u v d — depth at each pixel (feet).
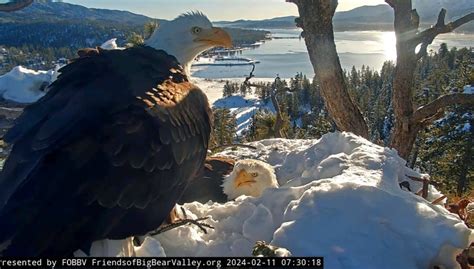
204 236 1.52
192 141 1.46
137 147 1.24
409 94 3.53
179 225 1.47
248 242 1.44
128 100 1.33
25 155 1.21
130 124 1.26
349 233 1.28
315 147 2.25
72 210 1.12
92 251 1.20
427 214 1.33
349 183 1.41
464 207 1.74
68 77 1.50
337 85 3.43
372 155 1.86
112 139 1.21
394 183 1.66
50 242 1.09
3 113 2.83
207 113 1.61
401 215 1.33
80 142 1.18
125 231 1.21
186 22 1.99
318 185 1.48
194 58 2.07
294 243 1.27
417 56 3.45
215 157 2.57
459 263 1.26
